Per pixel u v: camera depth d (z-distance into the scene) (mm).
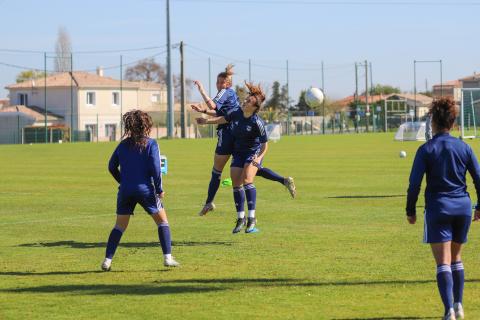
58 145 118688
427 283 18438
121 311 16203
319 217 30828
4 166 65562
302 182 46500
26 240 25859
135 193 20109
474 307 16094
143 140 20078
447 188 15086
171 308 16406
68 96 182625
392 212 32031
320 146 98875
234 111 25547
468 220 15180
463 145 15227
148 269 20656
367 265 20703
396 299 16922
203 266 20922
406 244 24000
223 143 26359
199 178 50688
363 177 49781
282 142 115062
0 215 32656
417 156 15266
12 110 177500
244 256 22375
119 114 188875
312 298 17141
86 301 17109
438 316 15523
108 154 86562
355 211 32594
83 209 34719
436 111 15359
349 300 16906
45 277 19719
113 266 21141
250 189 25625
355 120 195500
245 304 16688
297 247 23797
